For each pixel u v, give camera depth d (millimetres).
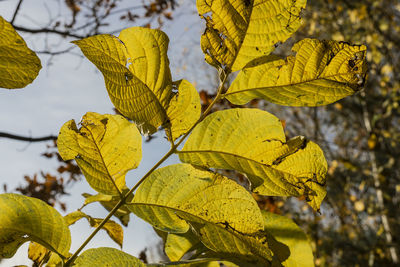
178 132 562
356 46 553
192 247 635
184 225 561
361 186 4426
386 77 4086
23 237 553
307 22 4566
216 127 561
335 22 4516
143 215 560
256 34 557
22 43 500
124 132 580
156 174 566
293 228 596
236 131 559
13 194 556
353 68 555
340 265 5254
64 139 573
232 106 2223
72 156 574
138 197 564
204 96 2244
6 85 506
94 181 574
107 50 541
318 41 557
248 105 2250
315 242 4141
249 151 560
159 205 562
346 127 5367
